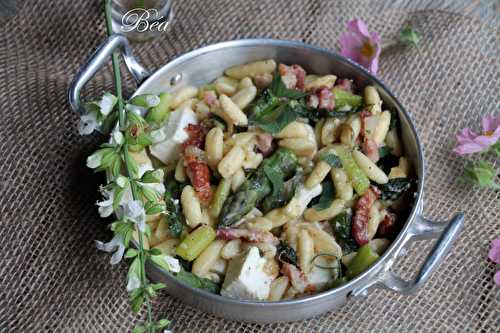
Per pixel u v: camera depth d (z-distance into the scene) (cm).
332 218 60
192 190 60
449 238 54
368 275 56
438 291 64
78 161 65
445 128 70
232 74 66
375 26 74
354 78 65
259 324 62
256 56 66
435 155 69
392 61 72
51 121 66
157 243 60
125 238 53
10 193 63
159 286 54
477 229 66
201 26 73
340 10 74
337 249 59
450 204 67
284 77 64
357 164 61
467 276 64
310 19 73
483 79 71
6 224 62
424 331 63
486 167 67
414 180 61
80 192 64
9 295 61
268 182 60
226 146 61
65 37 71
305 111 63
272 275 58
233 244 59
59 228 63
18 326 61
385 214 61
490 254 64
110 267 62
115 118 57
